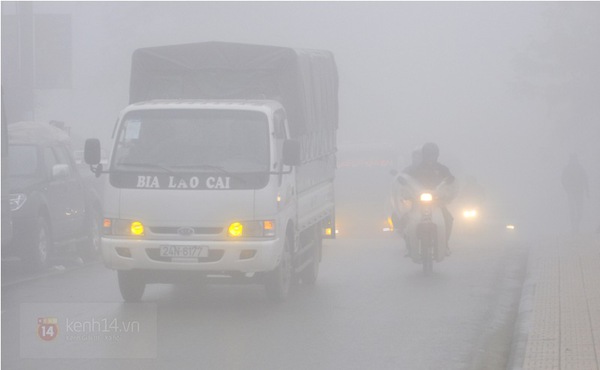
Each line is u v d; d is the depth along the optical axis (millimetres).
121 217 36969
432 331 33312
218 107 38031
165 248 36594
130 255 36812
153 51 42875
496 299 40156
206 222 36562
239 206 36594
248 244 36438
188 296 40656
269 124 37719
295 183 40031
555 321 32531
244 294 41344
